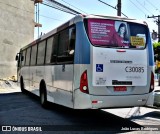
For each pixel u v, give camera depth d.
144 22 8.27
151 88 8.03
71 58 7.91
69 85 7.93
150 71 8.05
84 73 7.34
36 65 12.62
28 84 14.80
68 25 8.39
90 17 7.66
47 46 10.80
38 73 12.11
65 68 8.32
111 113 10.16
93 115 9.74
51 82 9.88
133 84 7.75
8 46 28.78
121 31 7.87
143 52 7.99
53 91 9.62
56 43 9.54
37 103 12.97
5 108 11.34
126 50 7.76
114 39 7.73
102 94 7.39
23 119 8.91
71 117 9.29
